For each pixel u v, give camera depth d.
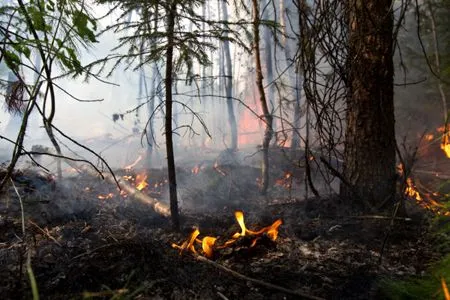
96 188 5.97
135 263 2.82
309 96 4.08
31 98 2.64
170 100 3.95
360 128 4.23
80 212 4.57
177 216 4.11
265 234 3.42
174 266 2.93
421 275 2.78
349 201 4.36
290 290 2.59
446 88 6.55
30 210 4.38
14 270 2.75
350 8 3.98
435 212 3.89
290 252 3.36
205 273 2.89
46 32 3.07
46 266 2.84
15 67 2.76
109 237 3.51
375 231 3.75
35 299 1.71
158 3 3.70
